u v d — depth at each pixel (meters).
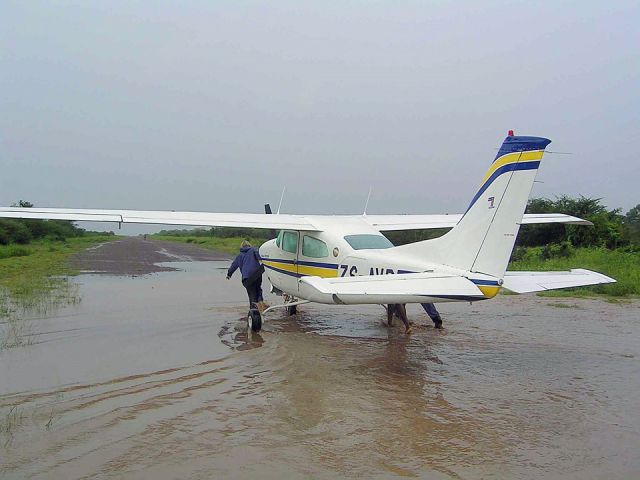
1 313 10.57
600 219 22.61
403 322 9.15
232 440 4.56
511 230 6.69
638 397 5.74
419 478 3.92
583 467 4.11
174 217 9.55
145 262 24.59
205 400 5.55
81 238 63.03
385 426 4.90
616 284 13.75
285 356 7.38
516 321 10.11
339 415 5.17
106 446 4.42
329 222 9.88
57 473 3.96
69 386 5.98
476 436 4.69
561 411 5.31
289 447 4.43
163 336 8.64
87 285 15.27
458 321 10.16
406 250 8.00
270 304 11.96
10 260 23.19
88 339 8.37
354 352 7.65
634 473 4.02
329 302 7.22
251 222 9.76
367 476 3.94
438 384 6.17
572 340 8.46
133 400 5.53
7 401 5.48
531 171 6.56
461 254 7.20
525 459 4.25
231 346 7.98
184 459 4.20
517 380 6.34
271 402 5.52
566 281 7.30
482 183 7.03
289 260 10.23
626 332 9.09
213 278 17.44
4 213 8.44
